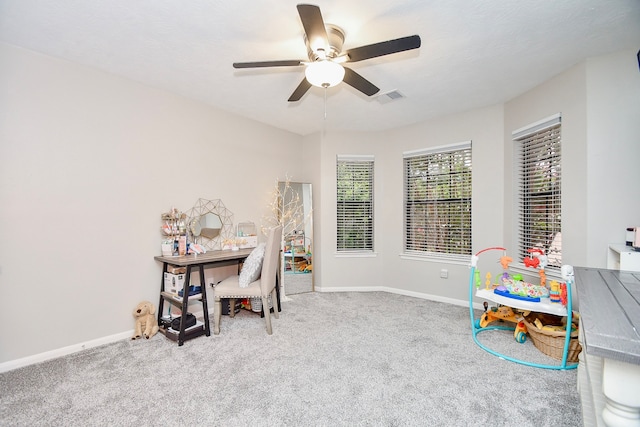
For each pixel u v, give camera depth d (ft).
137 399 6.00
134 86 9.19
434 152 13.07
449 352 8.05
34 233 7.41
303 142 15.39
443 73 8.81
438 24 6.49
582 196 8.01
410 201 14.03
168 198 10.01
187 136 10.53
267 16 6.24
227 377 6.81
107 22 6.40
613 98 7.60
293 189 14.44
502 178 11.19
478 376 6.89
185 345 8.44
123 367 7.23
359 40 7.10
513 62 8.16
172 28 6.64
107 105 8.63
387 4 5.86
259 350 8.14
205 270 11.03
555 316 8.70
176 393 6.21
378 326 9.88
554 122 8.96
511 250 10.70
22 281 7.25
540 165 9.75
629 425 2.19
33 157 7.39
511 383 6.61
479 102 11.14
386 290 14.55
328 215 14.66
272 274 9.95
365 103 11.19
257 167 13.07
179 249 9.80
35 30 6.64
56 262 7.75
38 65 7.48
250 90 9.97
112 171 8.73
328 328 9.71
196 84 9.50
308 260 14.62
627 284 4.13
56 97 7.75
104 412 5.62
